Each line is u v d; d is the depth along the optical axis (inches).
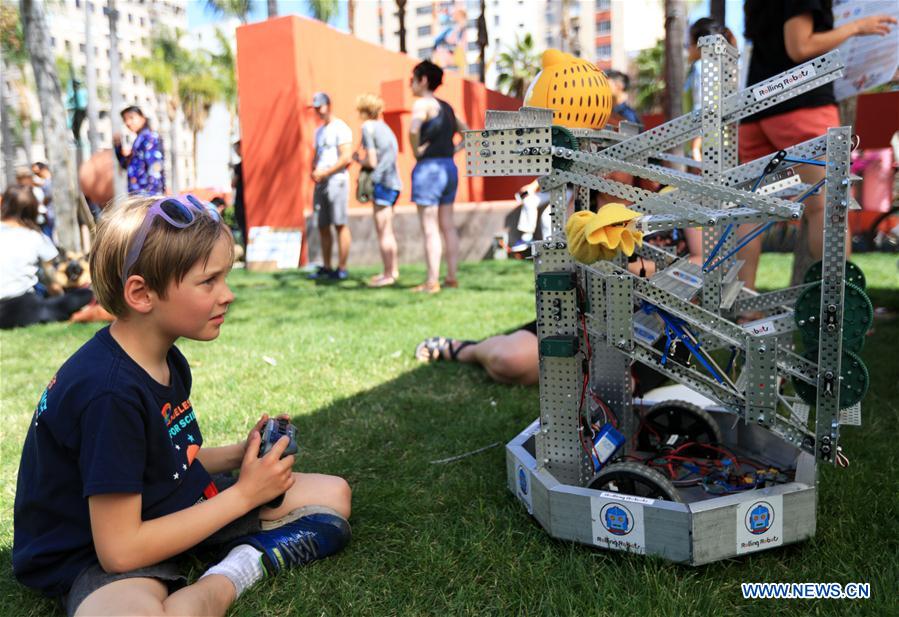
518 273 312.2
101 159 247.0
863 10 135.8
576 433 80.8
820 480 86.3
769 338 68.7
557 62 84.0
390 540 78.0
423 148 249.4
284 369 152.6
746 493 71.0
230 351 171.9
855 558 69.7
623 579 67.7
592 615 62.8
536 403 122.7
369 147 271.6
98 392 59.8
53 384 63.0
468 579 70.1
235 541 71.7
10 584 72.6
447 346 153.9
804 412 84.0
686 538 68.3
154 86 1791.3
